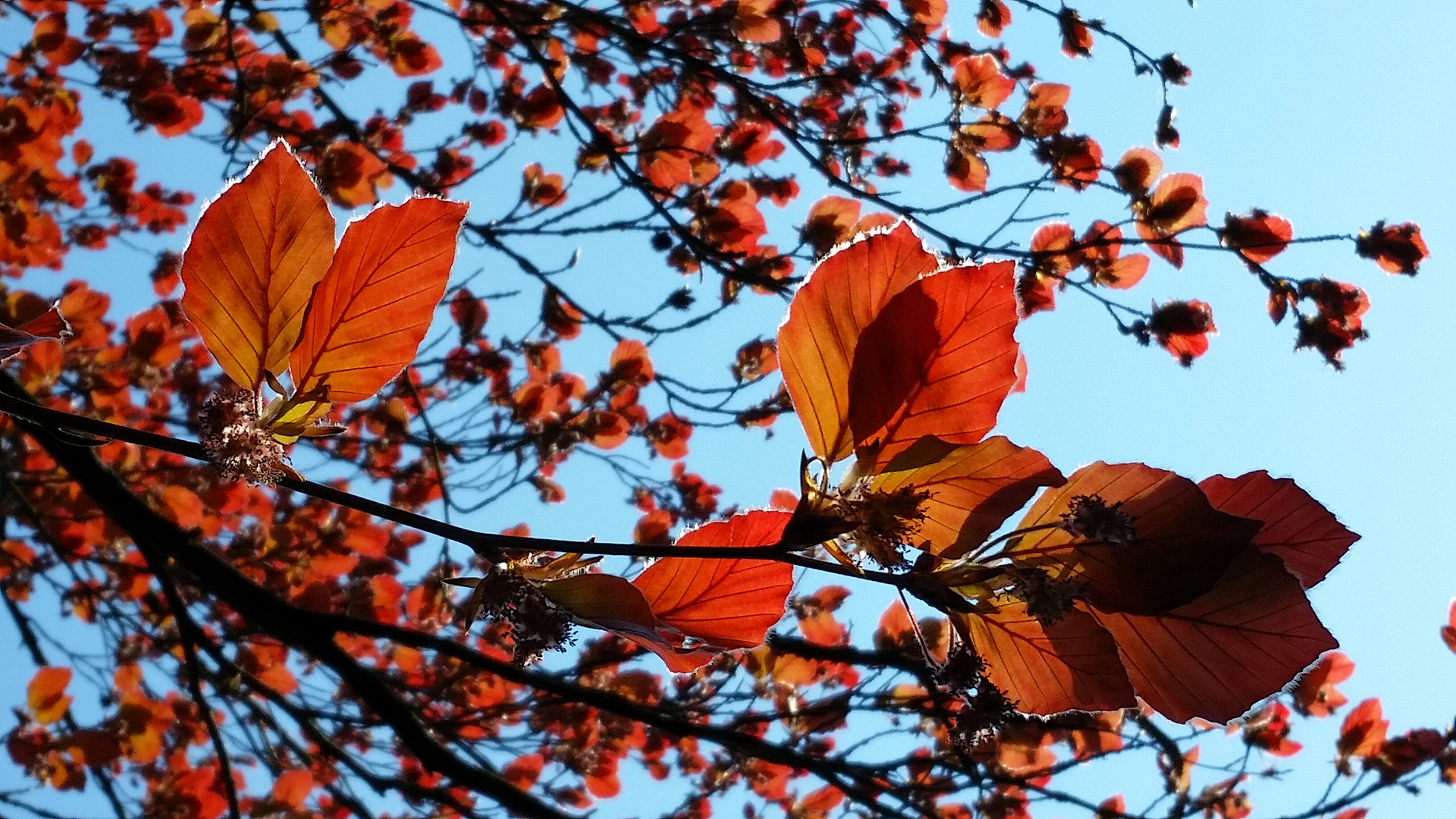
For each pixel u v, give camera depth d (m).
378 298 1.03
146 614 4.86
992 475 1.03
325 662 2.67
